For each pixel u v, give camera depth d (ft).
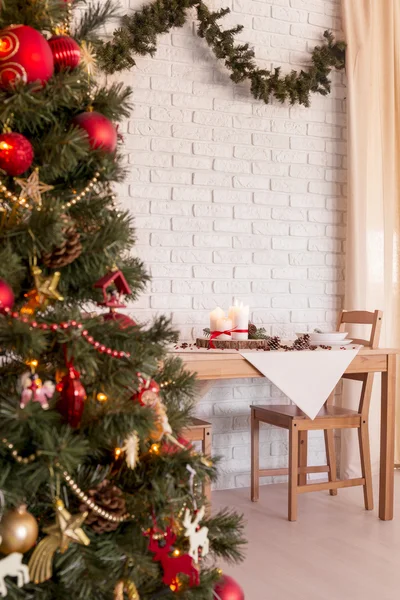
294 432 8.20
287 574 6.51
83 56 4.21
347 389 10.19
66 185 4.09
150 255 9.41
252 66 9.62
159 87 9.43
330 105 10.55
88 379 3.72
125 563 3.64
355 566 6.74
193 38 9.61
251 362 7.52
